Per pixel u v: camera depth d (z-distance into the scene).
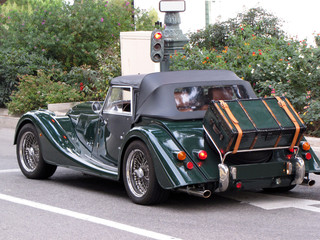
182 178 6.41
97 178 9.06
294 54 13.27
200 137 6.77
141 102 7.44
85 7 21.48
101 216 6.50
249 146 6.48
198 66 14.48
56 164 8.31
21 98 17.58
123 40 17.55
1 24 23.88
